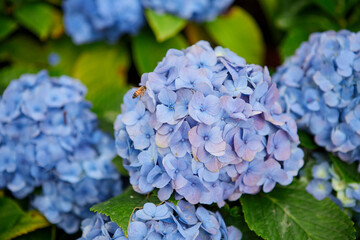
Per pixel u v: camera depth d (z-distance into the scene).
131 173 0.69
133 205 0.67
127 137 0.68
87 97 0.84
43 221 0.78
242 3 1.01
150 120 0.66
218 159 0.66
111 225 0.68
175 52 0.69
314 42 0.75
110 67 0.94
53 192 0.77
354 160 0.73
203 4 0.88
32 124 0.74
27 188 0.77
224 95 0.65
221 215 0.72
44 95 0.75
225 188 0.68
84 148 0.76
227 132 0.65
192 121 0.65
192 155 0.65
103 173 0.76
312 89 0.73
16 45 0.96
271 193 0.72
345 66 0.71
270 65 0.98
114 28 0.92
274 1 0.94
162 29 0.87
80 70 0.93
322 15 0.91
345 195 0.73
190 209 0.67
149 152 0.66
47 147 0.74
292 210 0.70
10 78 0.85
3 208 0.77
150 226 0.65
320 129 0.72
